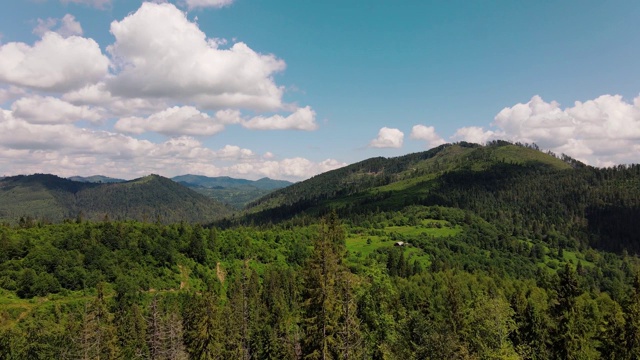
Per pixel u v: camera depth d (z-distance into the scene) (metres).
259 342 96.12
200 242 171.75
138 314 105.81
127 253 148.62
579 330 62.16
